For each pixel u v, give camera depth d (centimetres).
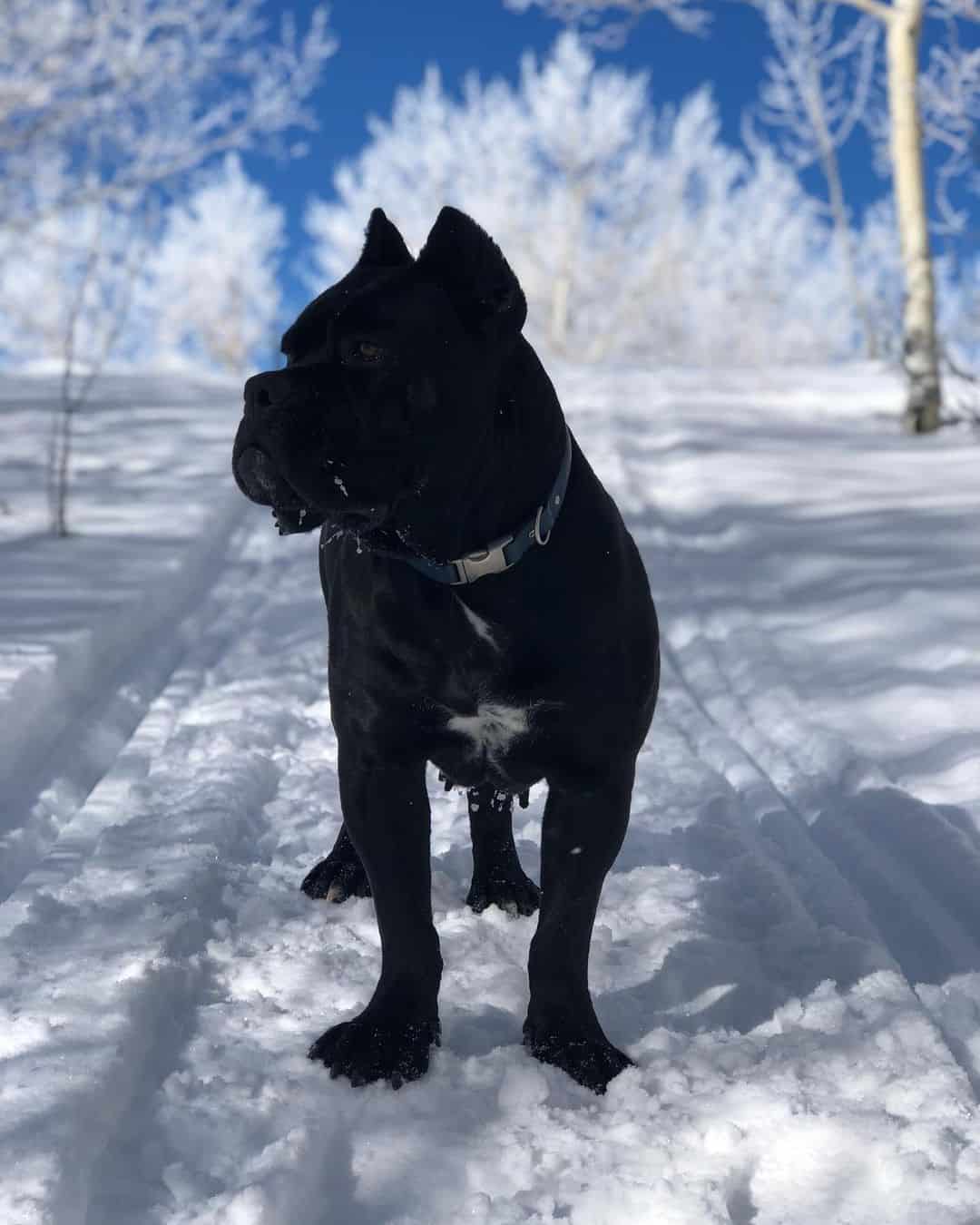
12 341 2109
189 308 3164
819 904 307
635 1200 198
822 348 3262
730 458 980
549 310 3216
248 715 455
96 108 1225
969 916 296
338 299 224
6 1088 213
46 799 367
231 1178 204
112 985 249
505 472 231
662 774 412
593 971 281
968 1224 193
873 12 1187
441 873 332
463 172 3134
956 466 952
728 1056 241
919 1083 224
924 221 1182
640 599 251
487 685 237
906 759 395
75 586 593
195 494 850
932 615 540
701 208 3238
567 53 3025
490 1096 232
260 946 288
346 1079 235
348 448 218
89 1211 195
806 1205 201
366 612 240
